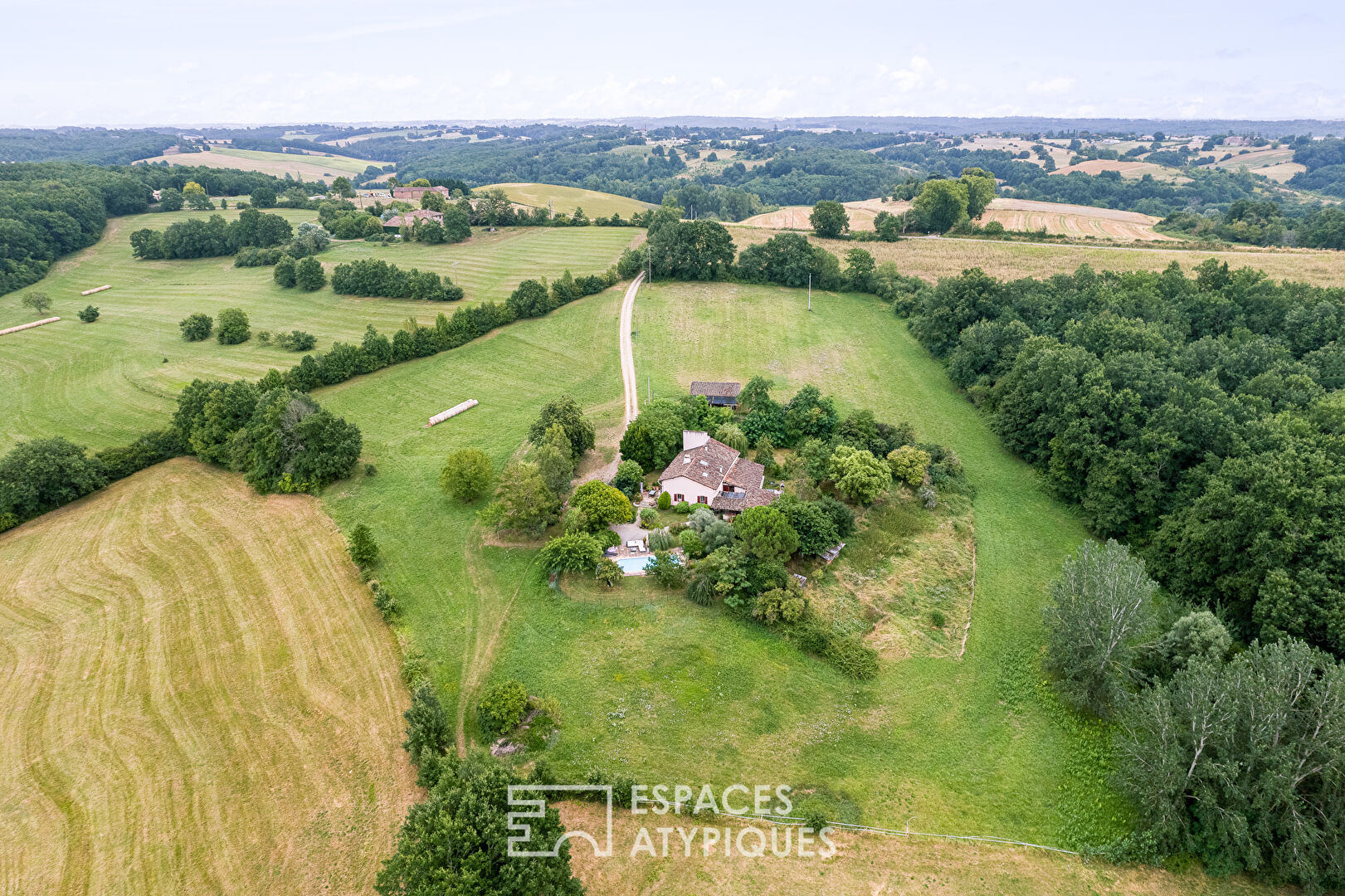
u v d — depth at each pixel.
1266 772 40.19
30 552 70.12
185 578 66.12
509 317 128.75
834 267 146.62
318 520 74.69
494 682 54.66
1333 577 51.84
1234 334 94.75
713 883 41.19
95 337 120.25
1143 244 157.50
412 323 117.38
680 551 68.38
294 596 63.78
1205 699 41.53
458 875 34.53
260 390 93.50
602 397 103.25
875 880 41.47
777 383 108.00
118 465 82.56
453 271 152.88
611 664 55.97
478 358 116.44
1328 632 49.81
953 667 57.31
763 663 56.41
